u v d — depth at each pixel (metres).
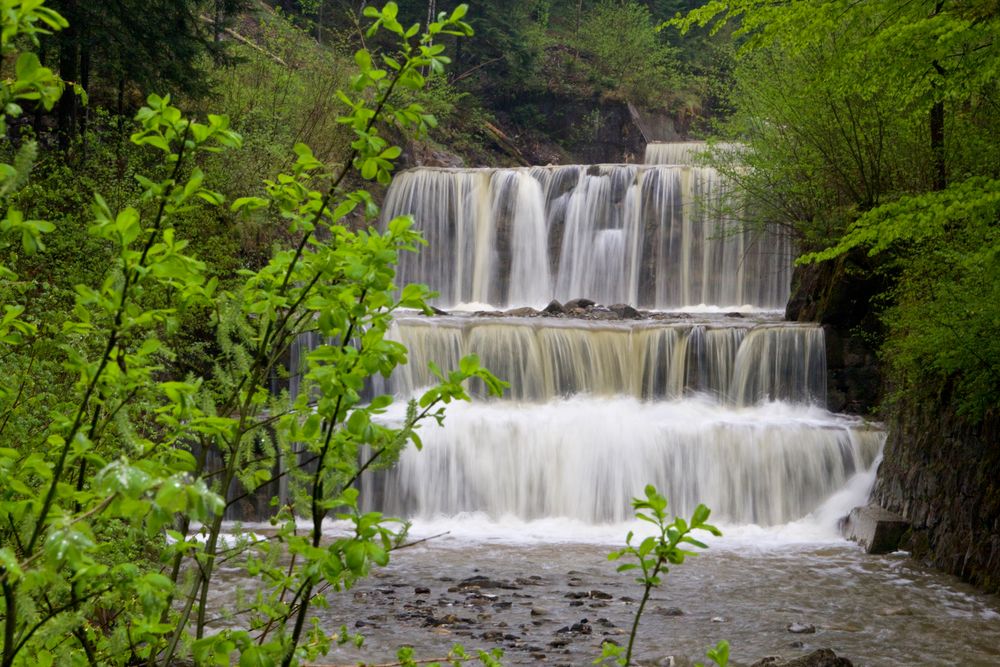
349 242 2.52
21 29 1.70
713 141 23.64
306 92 26.84
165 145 2.21
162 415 2.31
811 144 20.09
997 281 10.57
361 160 2.52
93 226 2.04
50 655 2.13
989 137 14.91
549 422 16.94
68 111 18.33
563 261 29.64
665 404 19.41
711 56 57.56
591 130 49.78
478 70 50.41
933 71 11.26
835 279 19.09
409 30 2.48
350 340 2.45
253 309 2.42
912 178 18.75
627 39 51.78
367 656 8.59
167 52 20.34
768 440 16.67
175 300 2.36
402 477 16.42
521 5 52.94
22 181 1.67
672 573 12.28
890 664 8.95
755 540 14.80
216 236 14.54
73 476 2.87
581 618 10.16
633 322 21.64
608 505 16.58
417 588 11.17
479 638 9.30
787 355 19.09
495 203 29.88
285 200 2.51
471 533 15.21
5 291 4.31
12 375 3.83
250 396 2.35
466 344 19.19
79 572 1.76
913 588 11.73
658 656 8.95
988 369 11.30
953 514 12.84
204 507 1.63
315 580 2.23
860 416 18.56
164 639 2.32
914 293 14.41
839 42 11.43
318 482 2.35
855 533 14.59
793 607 10.80
